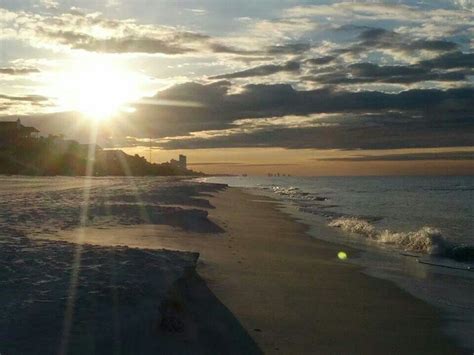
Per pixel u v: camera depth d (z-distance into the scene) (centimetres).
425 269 1662
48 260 1051
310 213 3988
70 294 825
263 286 1268
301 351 820
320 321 997
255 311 1035
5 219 1984
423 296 1263
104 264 1038
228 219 3145
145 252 1201
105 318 745
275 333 901
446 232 2705
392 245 2212
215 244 1908
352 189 9319
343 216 3688
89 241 1541
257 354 787
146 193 4894
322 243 2228
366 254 1956
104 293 835
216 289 1197
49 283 880
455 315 1094
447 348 877
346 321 1009
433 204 5059
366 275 1522
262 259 1675
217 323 912
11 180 8650
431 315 1089
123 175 18138
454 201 5528
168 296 868
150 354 694
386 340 905
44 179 9894
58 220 2091
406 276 1529
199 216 2627
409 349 865
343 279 1439
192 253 1291
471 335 952
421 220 3388
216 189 8038
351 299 1202
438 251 1958
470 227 2967
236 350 793
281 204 5153
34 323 710
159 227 2181
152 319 771
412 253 1989
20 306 763
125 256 1131
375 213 3991
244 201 5478
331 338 897
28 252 1120
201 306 1004
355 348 853
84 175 15750
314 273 1503
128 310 780
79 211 2514
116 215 2434
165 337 757
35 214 2247
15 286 857
